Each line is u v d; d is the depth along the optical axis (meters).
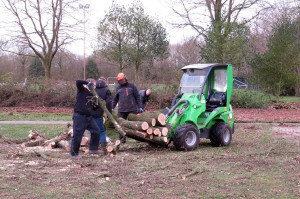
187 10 27.53
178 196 5.01
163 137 8.45
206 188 5.40
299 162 7.31
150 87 22.38
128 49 28.92
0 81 23.03
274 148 9.09
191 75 10.00
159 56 30.64
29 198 4.80
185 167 6.73
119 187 5.38
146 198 4.90
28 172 6.15
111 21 29.17
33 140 9.75
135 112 9.41
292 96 40.22
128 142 10.06
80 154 8.07
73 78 24.41
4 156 7.64
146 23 29.16
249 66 31.08
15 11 28.33
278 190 5.37
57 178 5.82
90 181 5.64
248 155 8.06
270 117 19.02
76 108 7.58
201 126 9.20
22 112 19.50
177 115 8.78
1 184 5.41
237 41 23.83
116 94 9.61
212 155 8.01
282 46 26.80
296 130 13.48
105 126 10.50
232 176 6.16
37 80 23.28
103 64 33.31
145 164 6.96
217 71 10.21
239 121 16.62
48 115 18.28
